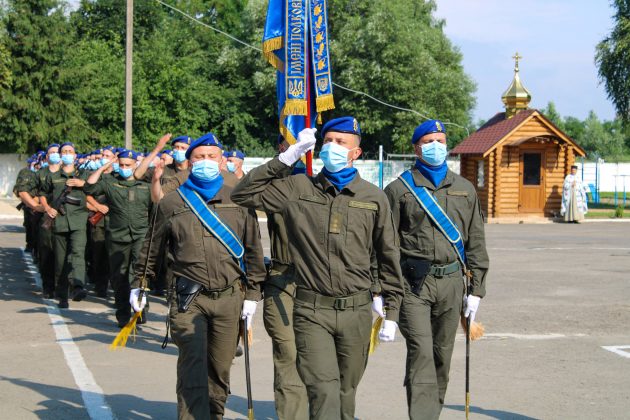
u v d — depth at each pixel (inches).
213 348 212.2
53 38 1684.3
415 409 205.2
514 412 247.4
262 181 187.2
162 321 400.5
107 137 1700.3
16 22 1657.2
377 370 301.9
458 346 346.0
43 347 337.1
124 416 238.8
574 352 335.6
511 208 1230.9
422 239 217.3
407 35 1758.1
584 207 1208.2
